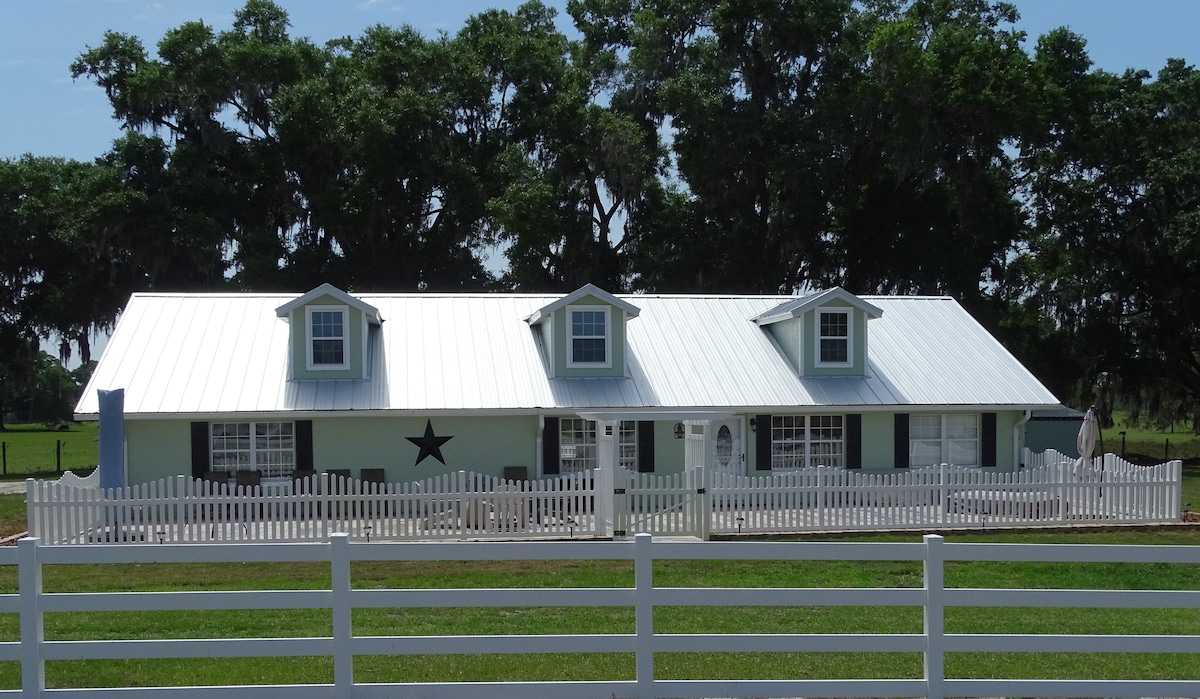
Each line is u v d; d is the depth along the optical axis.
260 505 18.05
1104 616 11.77
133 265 41.38
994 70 41.12
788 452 25.73
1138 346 45.47
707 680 7.96
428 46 46.59
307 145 43.12
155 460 23.08
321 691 7.46
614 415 19.34
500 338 26.92
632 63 48.53
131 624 11.16
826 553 7.76
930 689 7.75
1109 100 46.53
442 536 18.45
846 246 46.72
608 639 7.66
